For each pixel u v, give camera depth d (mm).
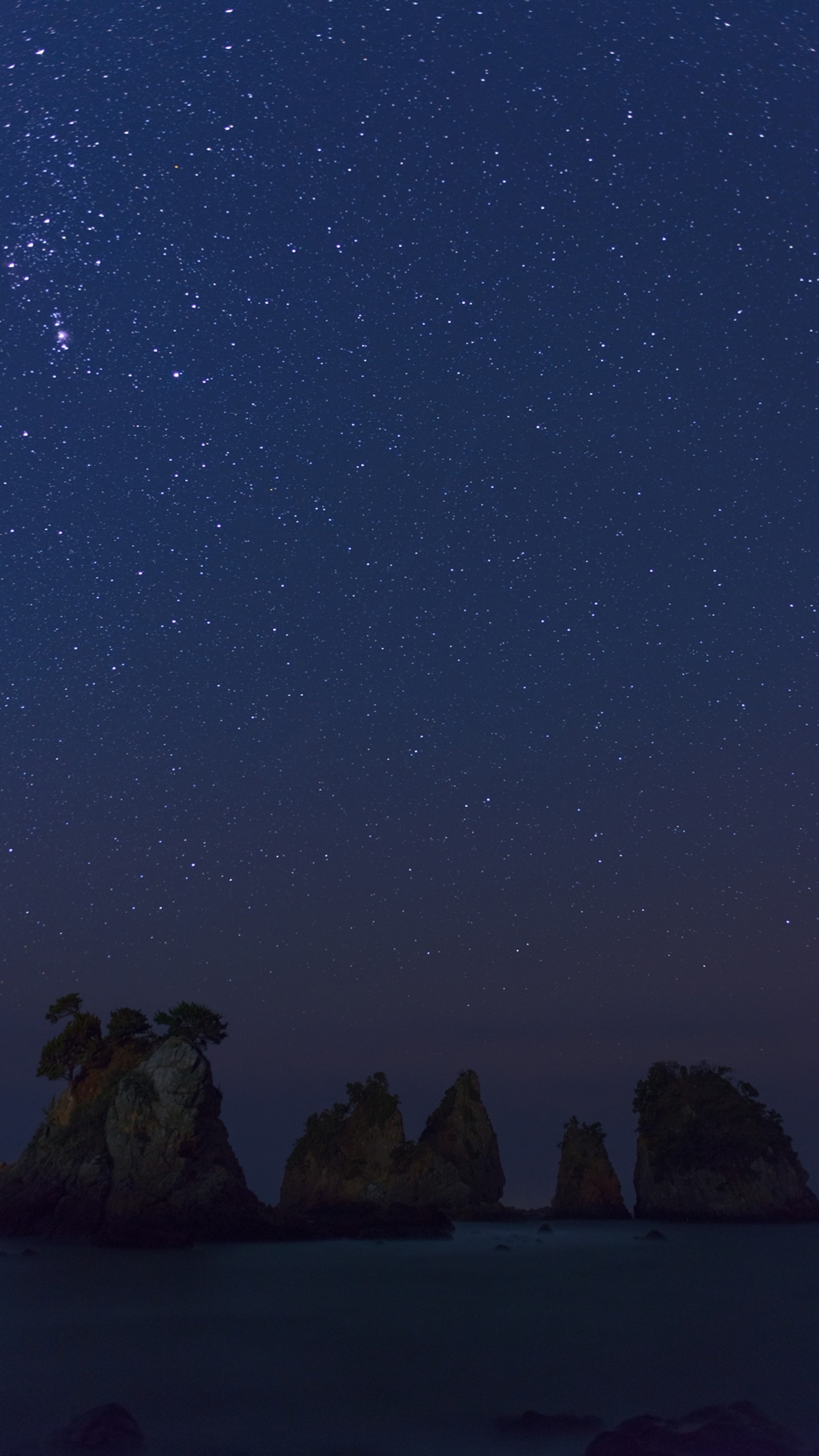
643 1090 88875
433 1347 29766
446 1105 87062
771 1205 80125
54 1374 25375
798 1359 28016
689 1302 39906
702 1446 16594
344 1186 79375
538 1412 20609
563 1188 86000
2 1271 46906
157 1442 19188
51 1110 65875
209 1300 38938
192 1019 65250
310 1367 26547
